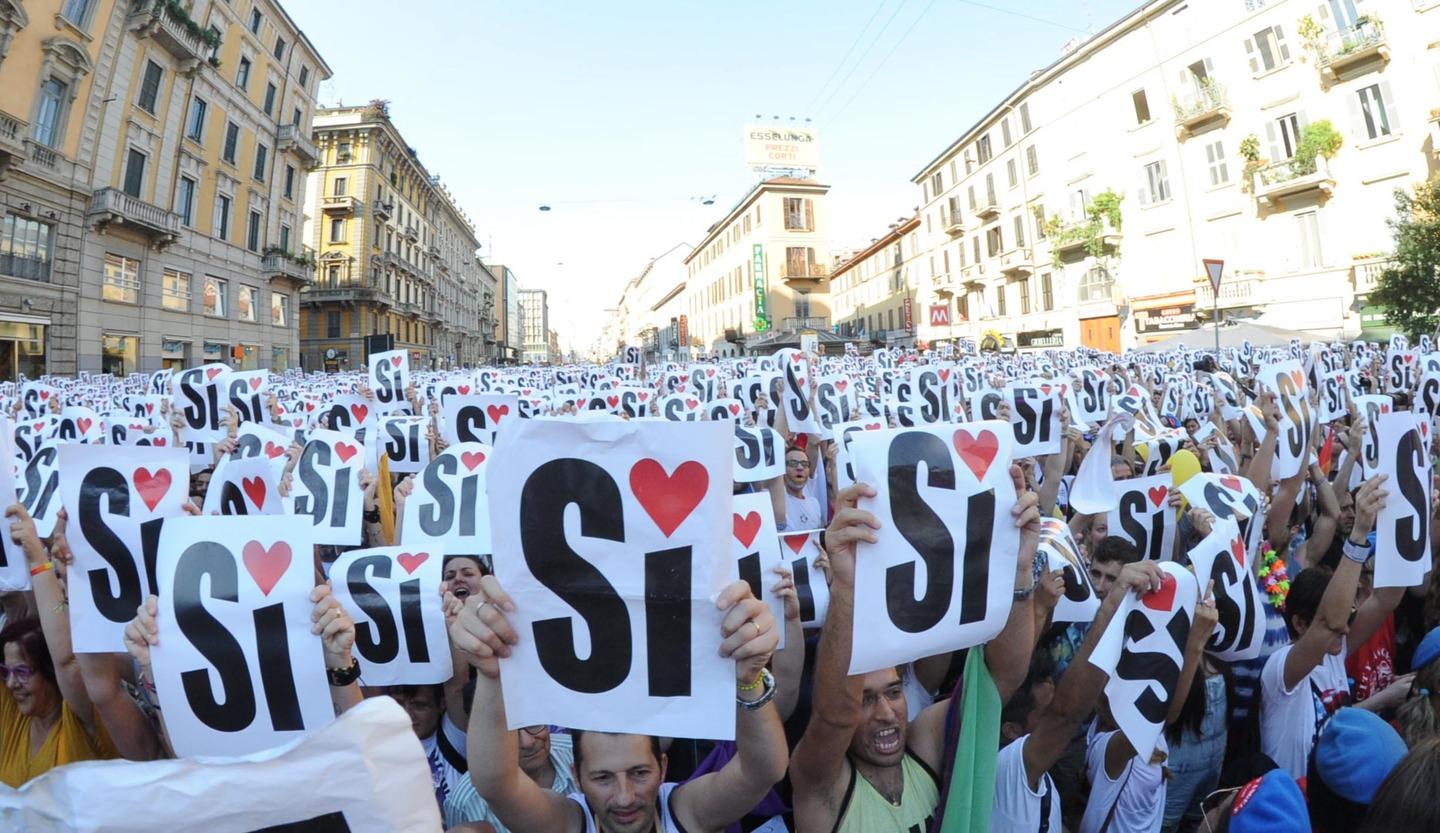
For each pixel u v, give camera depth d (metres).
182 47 30.70
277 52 39.66
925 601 2.29
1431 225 20.17
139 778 1.37
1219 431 5.86
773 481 5.82
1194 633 2.85
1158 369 14.00
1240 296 28.11
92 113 27.02
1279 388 4.85
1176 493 4.16
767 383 10.73
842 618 2.25
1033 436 5.71
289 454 4.74
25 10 23.77
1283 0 26.50
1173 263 31.03
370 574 3.02
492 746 1.99
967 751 2.38
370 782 1.45
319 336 52.47
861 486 2.26
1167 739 3.06
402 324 61.50
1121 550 3.86
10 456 3.23
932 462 2.35
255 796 1.41
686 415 8.76
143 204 29.19
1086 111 34.47
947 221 47.03
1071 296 36.06
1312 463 4.80
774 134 59.56
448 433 6.92
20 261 24.70
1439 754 1.65
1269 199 27.52
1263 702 3.28
